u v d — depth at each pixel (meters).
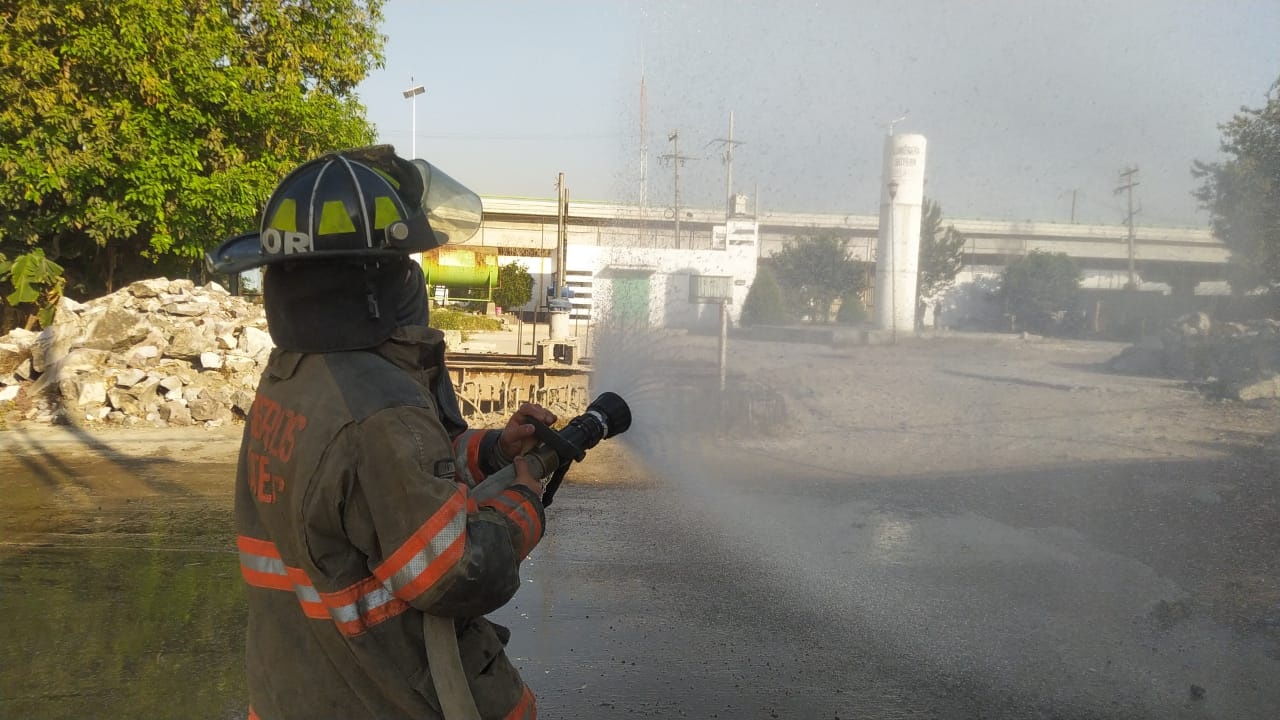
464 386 10.44
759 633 3.58
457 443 1.62
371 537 1.29
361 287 1.37
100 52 13.29
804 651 3.40
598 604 4.05
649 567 4.52
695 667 3.33
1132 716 2.66
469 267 35.91
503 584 1.32
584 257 26.16
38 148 13.34
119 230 14.11
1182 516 3.76
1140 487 3.97
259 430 1.39
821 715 2.94
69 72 13.33
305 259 1.34
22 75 12.91
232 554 5.09
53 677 3.45
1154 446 4.11
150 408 9.75
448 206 1.61
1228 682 2.76
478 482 1.63
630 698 3.12
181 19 14.05
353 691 1.35
